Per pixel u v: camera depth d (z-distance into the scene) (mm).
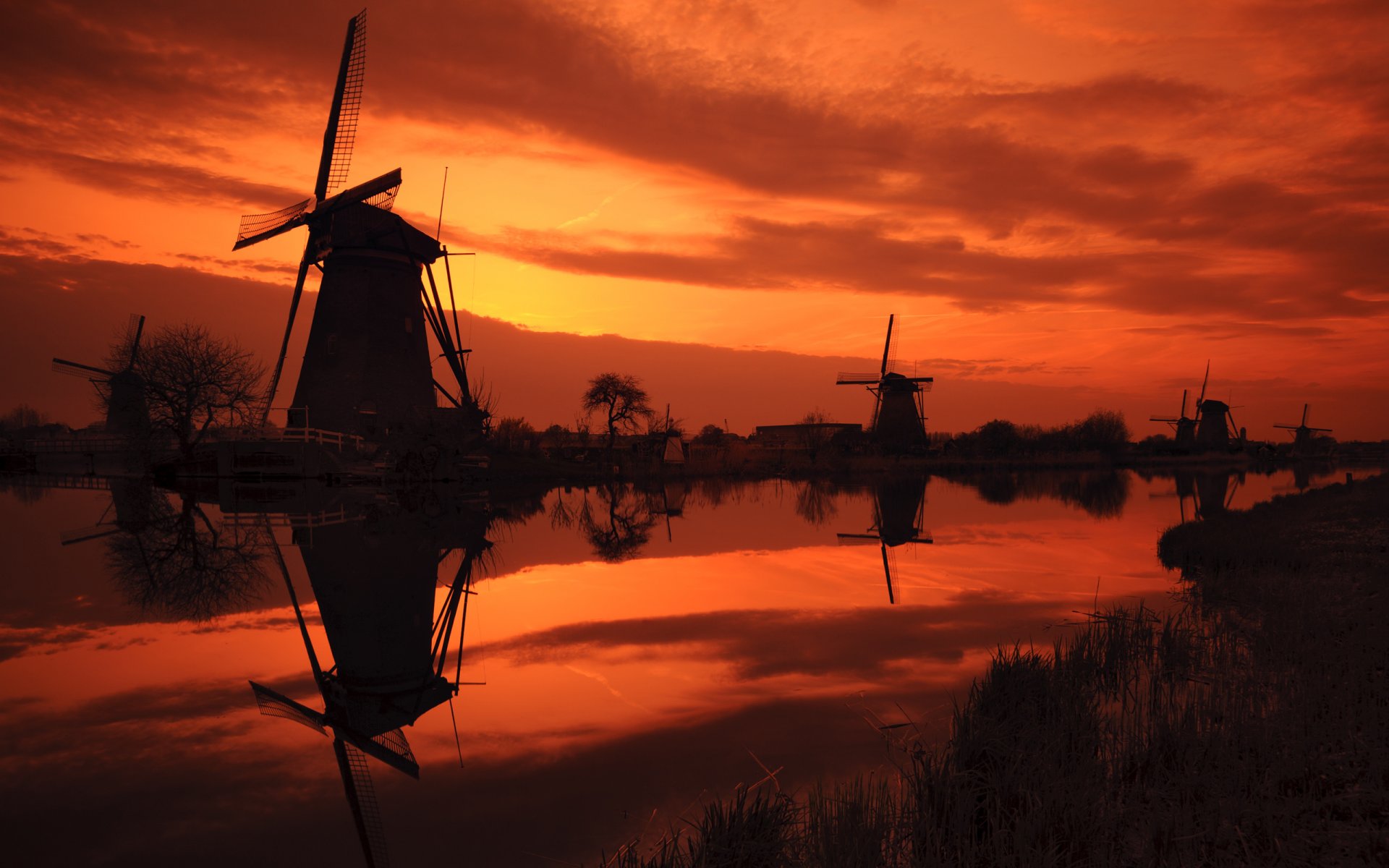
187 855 5520
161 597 14539
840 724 8148
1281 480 64938
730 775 6844
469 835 5777
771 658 10883
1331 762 6117
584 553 21359
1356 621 10531
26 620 12820
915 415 88938
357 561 18453
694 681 9797
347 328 45281
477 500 38062
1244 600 13297
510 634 12250
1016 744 6656
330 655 10977
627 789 6594
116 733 7977
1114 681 9008
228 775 6934
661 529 27734
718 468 69688
